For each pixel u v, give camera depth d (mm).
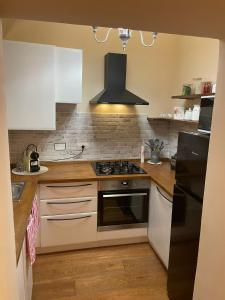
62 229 2557
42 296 2062
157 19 800
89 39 2865
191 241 1658
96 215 2621
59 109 2924
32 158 2592
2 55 813
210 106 1730
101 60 2938
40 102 2457
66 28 2783
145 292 2135
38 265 2438
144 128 3232
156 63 3141
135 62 3068
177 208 1849
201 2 662
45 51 2393
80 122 3010
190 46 2807
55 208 2492
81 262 2508
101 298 2062
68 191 2488
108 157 3180
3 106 825
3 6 702
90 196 2566
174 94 3207
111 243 2789
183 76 2971
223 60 1130
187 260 1721
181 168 1796
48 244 2551
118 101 2648
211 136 1230
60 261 2512
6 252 845
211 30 933
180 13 749
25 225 1427
